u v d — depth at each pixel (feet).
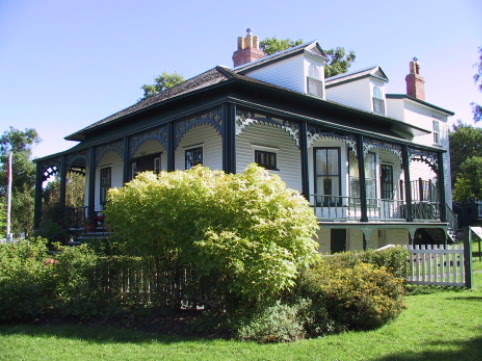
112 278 25.53
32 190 130.41
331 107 47.52
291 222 21.39
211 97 41.93
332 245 50.31
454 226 72.33
